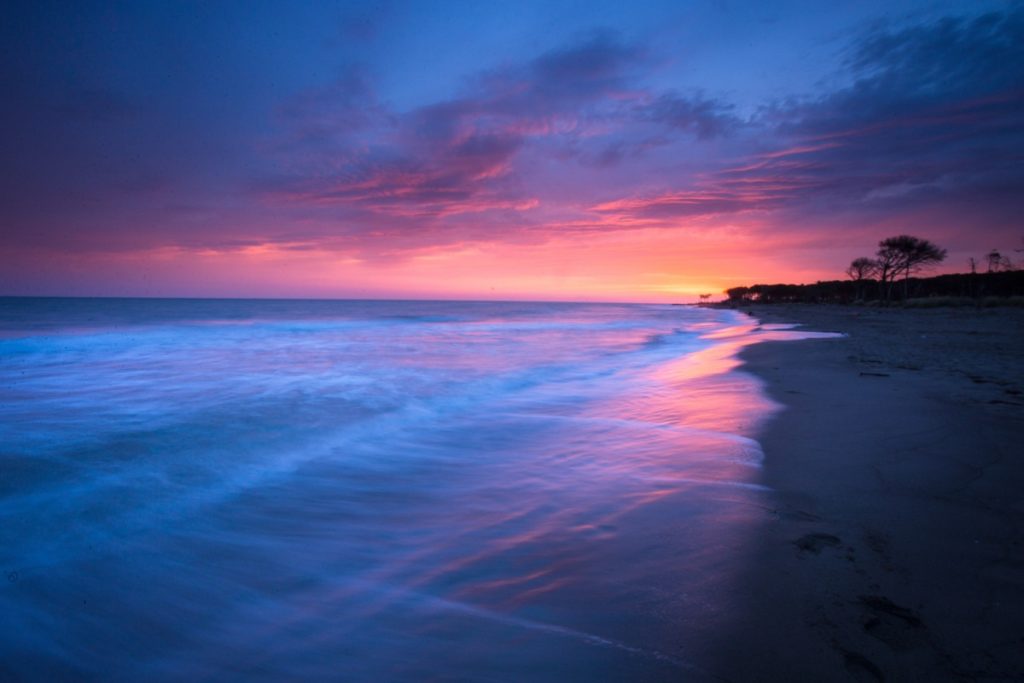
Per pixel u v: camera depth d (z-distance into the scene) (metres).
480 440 5.56
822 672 1.81
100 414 6.58
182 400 7.53
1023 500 3.22
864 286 61.06
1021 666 1.79
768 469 4.07
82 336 18.69
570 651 2.04
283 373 10.26
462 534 3.21
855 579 2.41
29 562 2.95
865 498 3.36
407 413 6.89
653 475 4.14
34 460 4.68
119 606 2.53
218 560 2.96
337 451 5.16
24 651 2.21
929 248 47.66
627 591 2.44
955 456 4.09
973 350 11.62
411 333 22.23
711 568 2.60
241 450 5.13
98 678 2.05
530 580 2.61
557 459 4.76
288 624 2.36
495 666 1.99
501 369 11.23
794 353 12.33
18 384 8.82
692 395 7.63
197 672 2.07
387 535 3.25
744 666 1.87
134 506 3.74
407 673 1.99
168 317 35.31
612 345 17.33
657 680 1.83
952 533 2.82
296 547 3.11
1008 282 44.84
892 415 5.51
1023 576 2.37
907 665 1.83
